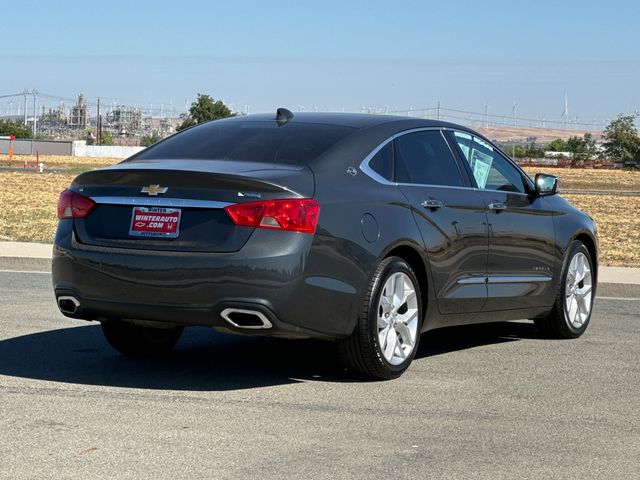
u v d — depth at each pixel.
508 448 5.15
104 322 7.15
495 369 7.38
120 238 6.34
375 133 7.07
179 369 7.05
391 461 4.84
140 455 4.83
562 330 8.84
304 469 4.66
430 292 7.14
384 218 6.70
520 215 8.14
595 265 9.30
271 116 7.45
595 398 6.46
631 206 42.50
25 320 9.12
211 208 6.14
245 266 6.01
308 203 6.19
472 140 8.06
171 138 7.34
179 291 6.10
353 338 6.57
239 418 5.62
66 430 5.27
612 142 190.00
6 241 17.20
